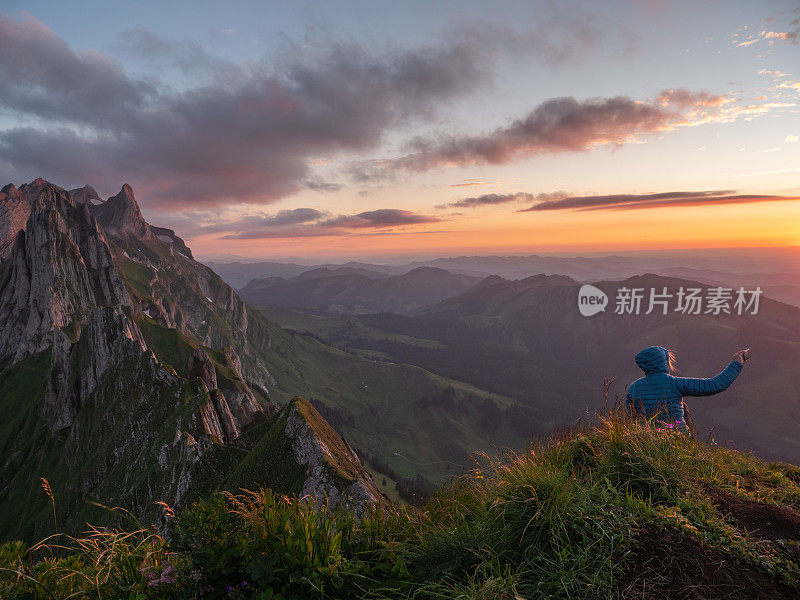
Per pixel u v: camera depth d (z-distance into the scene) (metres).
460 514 4.36
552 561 3.62
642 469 4.86
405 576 3.72
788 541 3.89
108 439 114.50
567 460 5.28
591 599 3.29
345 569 3.62
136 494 84.31
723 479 5.43
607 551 3.70
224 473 76.00
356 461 63.66
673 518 4.14
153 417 110.25
